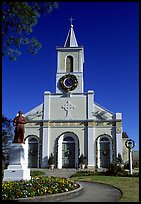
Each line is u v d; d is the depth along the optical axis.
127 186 16.03
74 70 42.75
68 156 39.25
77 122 39.97
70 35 46.06
